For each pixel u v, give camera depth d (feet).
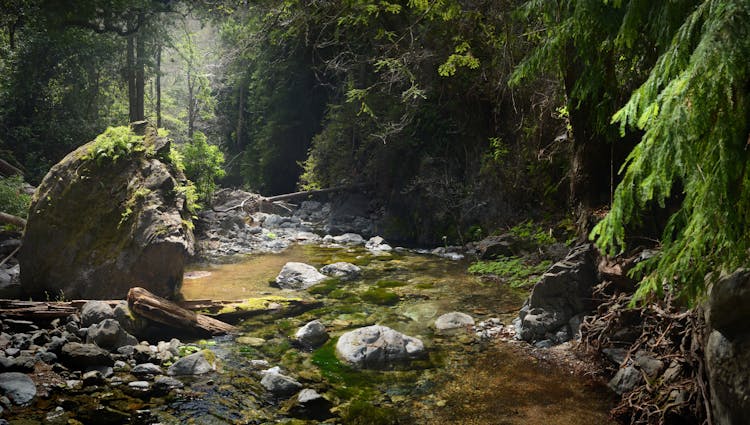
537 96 30.35
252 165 74.59
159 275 21.98
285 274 27.96
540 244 30.01
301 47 59.11
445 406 14.37
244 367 16.87
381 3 26.03
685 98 6.51
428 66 37.29
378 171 49.03
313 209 56.24
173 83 110.22
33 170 56.90
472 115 40.50
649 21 10.46
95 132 67.82
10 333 18.16
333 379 16.07
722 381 9.48
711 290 9.57
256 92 74.43
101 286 22.00
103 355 16.47
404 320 21.49
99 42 67.87
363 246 39.04
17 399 13.94
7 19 58.75
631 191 7.27
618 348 16.38
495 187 37.50
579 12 11.91
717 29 6.19
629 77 15.79
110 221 23.16
